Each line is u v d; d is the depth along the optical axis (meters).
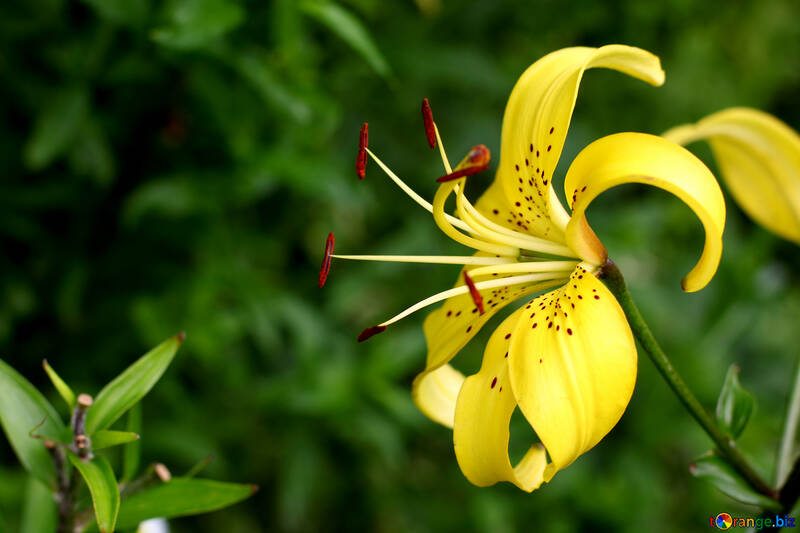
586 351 0.56
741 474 0.60
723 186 1.24
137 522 0.59
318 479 0.90
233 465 0.88
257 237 0.79
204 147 0.76
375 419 0.82
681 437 0.97
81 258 0.76
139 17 0.71
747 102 1.28
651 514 0.92
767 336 1.16
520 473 0.58
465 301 0.61
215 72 0.73
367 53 0.70
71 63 0.72
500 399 0.57
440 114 0.95
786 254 1.33
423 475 0.99
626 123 1.14
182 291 0.77
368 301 0.95
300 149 0.77
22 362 0.78
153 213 0.76
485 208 0.62
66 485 0.58
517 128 0.60
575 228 0.58
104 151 0.74
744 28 1.25
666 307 1.00
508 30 1.02
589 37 1.09
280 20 0.72
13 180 0.75
